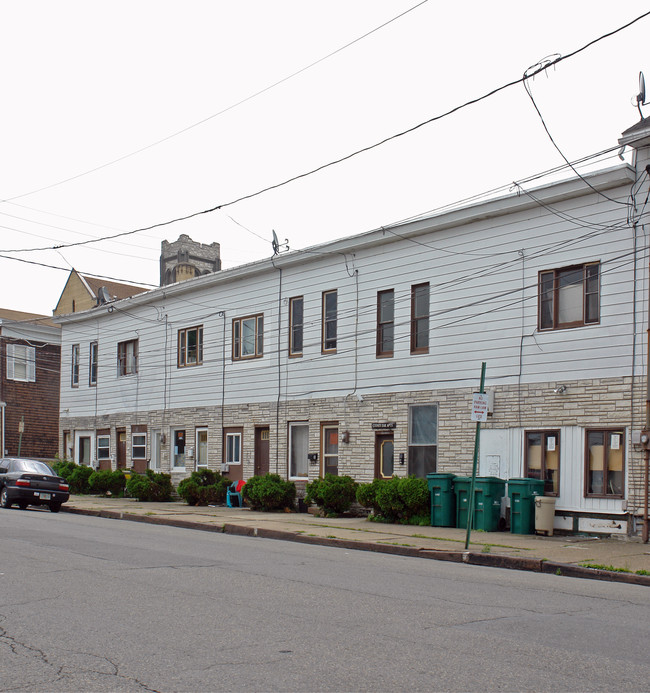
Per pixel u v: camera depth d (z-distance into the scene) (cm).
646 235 1652
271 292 2570
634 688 585
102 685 575
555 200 1808
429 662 643
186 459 2845
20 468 2373
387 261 2202
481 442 1914
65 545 1374
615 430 1669
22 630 737
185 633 730
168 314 3008
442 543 1545
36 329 4291
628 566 1252
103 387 3334
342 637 723
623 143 1672
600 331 1709
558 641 730
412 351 2108
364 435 2206
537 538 1656
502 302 1905
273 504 2322
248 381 2623
